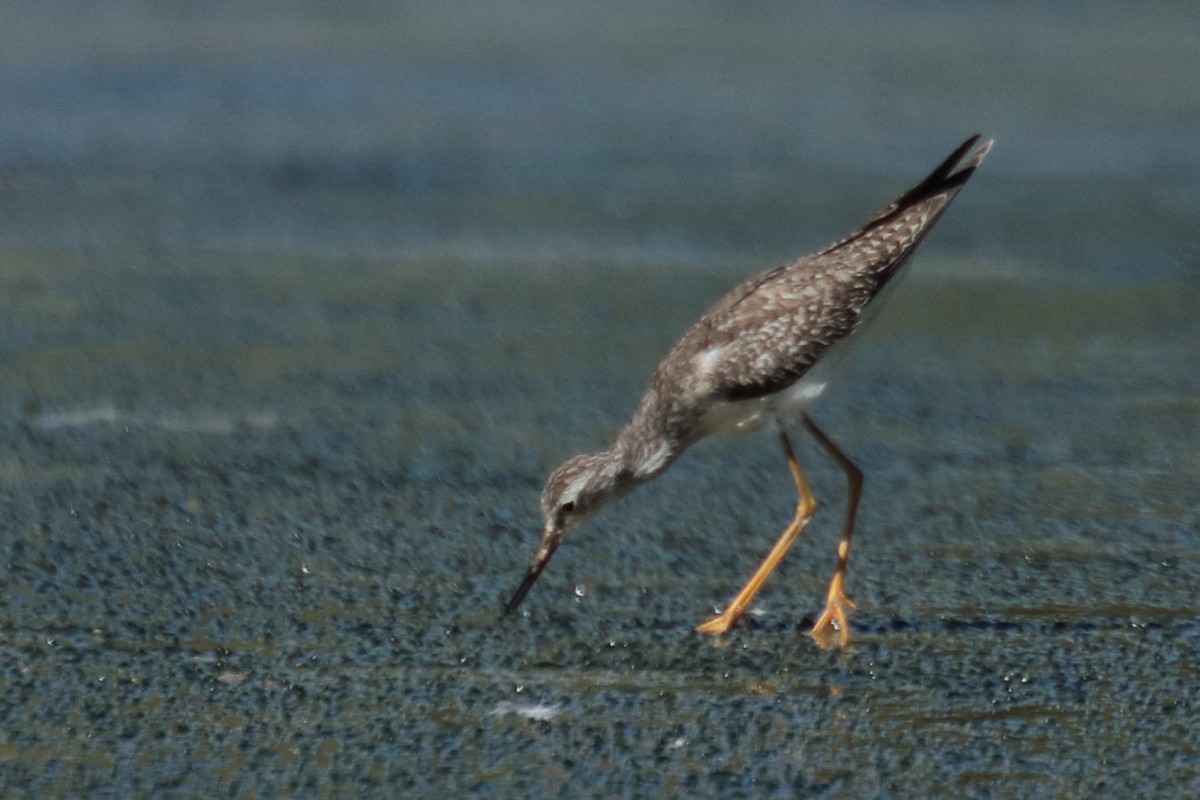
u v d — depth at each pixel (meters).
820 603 10.77
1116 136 30.86
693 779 8.12
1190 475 13.81
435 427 14.90
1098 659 9.76
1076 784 8.10
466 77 36.16
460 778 8.09
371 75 36.06
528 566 11.34
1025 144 30.11
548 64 37.81
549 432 14.81
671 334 18.44
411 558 11.45
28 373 16.31
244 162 27.75
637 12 45.44
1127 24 44.06
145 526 11.97
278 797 7.86
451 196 25.86
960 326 19.08
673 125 31.62
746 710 8.99
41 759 8.23
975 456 14.34
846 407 15.89
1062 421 15.48
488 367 17.02
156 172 26.83
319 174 27.09
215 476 13.27
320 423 14.91
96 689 9.11
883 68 37.62
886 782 8.10
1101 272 21.69
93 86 33.59
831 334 10.61
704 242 23.03
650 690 9.27
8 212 23.98
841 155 29.05
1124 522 12.51
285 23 42.25
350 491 12.98
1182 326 19.20
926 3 46.56
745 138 30.50
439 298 19.91
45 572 10.94
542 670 9.54
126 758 8.26
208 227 23.55
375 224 24.00
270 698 9.04
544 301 19.84
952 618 10.45
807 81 36.16
